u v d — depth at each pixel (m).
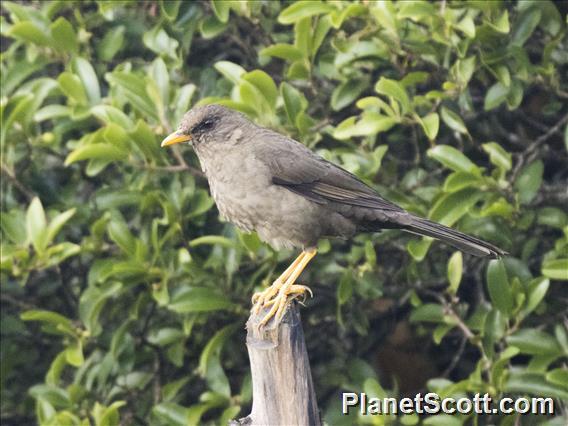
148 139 11.59
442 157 11.32
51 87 12.34
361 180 10.73
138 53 13.47
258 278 12.08
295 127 11.84
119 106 12.12
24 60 12.69
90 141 11.85
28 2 13.61
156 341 12.33
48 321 12.22
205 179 12.53
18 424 13.79
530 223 11.59
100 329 12.35
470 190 11.44
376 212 10.55
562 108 13.22
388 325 13.48
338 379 12.91
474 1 11.52
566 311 12.14
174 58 12.44
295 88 12.59
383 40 11.77
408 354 13.77
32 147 12.66
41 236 11.73
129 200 12.18
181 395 13.01
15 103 12.15
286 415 8.91
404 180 12.36
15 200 12.84
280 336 8.91
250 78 11.45
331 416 12.52
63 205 12.77
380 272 12.12
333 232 10.68
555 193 12.32
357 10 11.55
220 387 11.97
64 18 12.67
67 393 12.30
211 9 12.75
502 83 11.62
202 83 12.82
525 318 11.68
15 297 13.34
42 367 13.77
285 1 12.83
